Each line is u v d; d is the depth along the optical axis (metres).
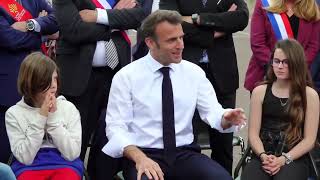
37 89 5.04
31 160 5.05
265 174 5.34
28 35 6.00
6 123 5.16
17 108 5.15
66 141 5.11
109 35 6.07
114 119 5.19
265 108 5.67
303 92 5.54
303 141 5.50
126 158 5.14
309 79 5.67
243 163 5.68
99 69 6.17
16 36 5.92
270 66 5.75
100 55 6.05
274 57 5.59
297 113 5.53
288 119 5.57
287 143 5.51
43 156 5.16
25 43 5.98
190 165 5.11
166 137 5.19
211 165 5.06
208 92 5.39
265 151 5.55
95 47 6.04
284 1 6.63
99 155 5.38
